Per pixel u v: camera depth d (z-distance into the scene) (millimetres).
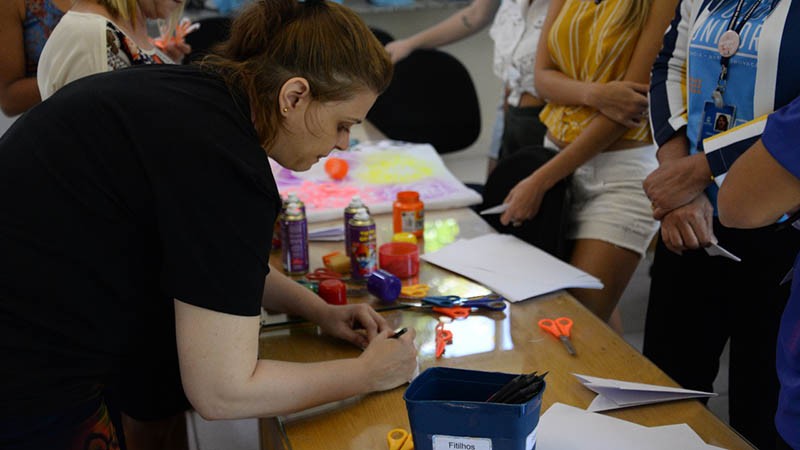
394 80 3234
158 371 1646
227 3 3828
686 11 1801
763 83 1472
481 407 978
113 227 1067
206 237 1025
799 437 1134
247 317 1066
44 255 1070
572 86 2162
